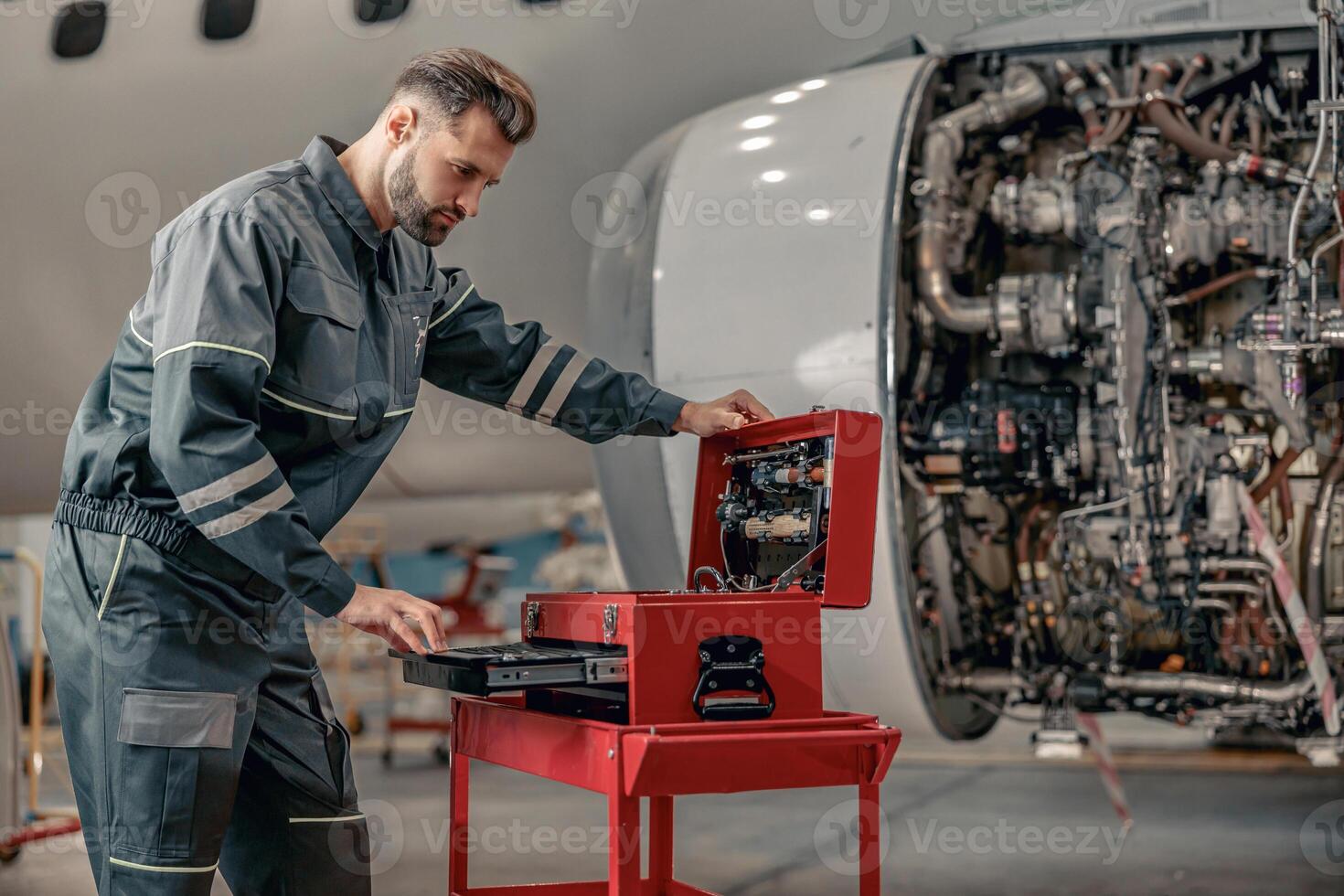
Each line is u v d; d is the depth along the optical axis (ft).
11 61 12.13
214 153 11.32
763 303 8.17
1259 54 8.61
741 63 10.63
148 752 4.95
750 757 4.65
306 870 5.57
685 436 8.32
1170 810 13.58
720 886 9.96
